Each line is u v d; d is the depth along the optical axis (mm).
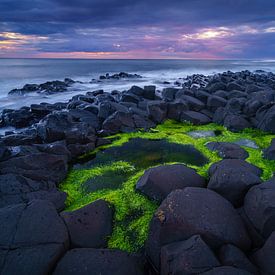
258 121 17141
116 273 6043
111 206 8586
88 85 47281
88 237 7203
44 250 6191
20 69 93875
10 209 7090
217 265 5641
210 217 6688
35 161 10508
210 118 19703
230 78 37531
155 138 15836
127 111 18375
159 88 42125
